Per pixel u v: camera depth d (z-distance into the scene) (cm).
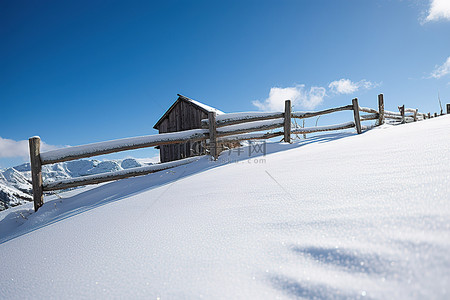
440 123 310
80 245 115
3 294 81
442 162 109
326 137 509
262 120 456
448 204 64
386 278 46
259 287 55
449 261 44
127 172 369
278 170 192
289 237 74
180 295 59
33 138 331
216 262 70
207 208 128
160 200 175
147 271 74
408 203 73
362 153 185
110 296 65
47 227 182
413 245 52
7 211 346
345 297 45
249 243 77
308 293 49
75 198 323
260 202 117
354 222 71
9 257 123
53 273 89
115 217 154
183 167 358
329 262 56
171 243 91
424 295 40
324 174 144
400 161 131
